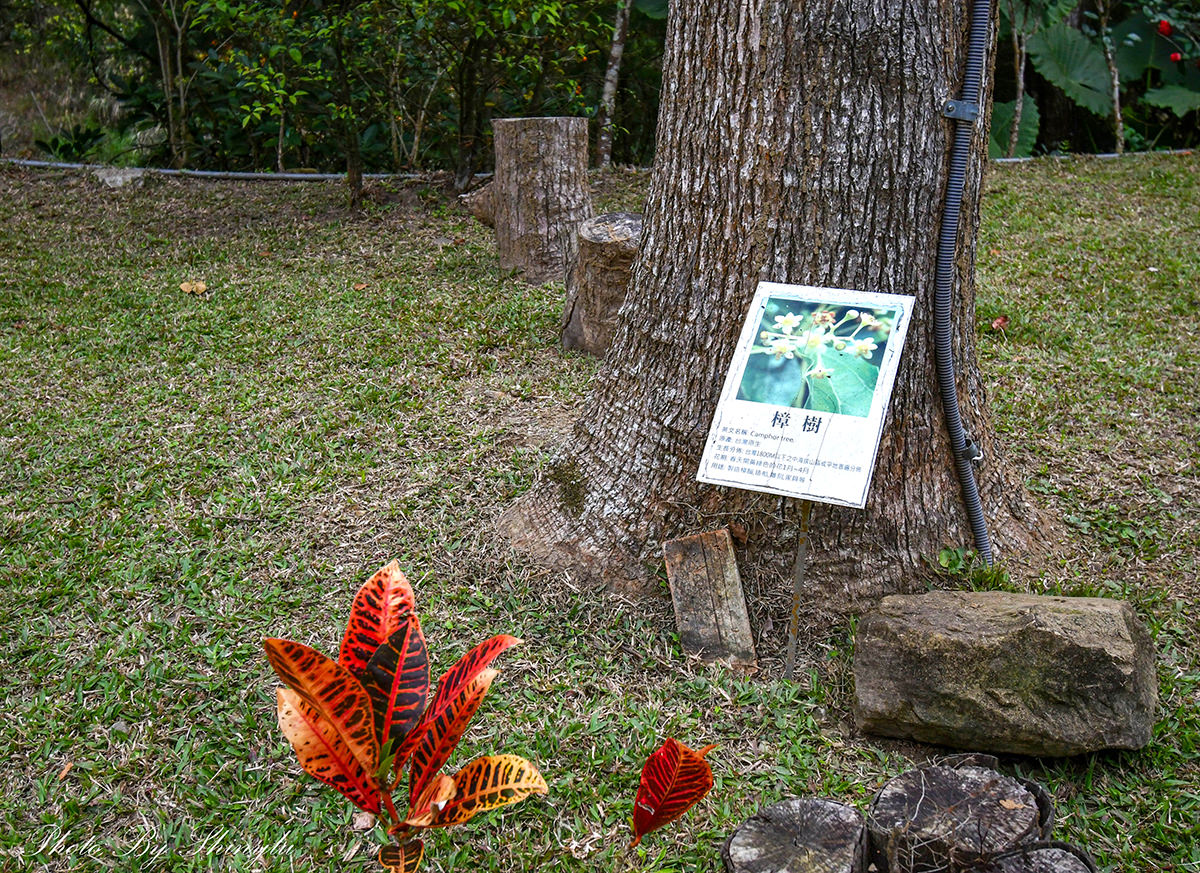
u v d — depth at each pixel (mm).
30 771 2680
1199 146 10633
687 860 2342
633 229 5172
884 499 3045
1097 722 2496
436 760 1973
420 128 8906
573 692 2912
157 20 9461
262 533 3725
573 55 8148
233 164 10062
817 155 2855
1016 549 3311
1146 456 4199
